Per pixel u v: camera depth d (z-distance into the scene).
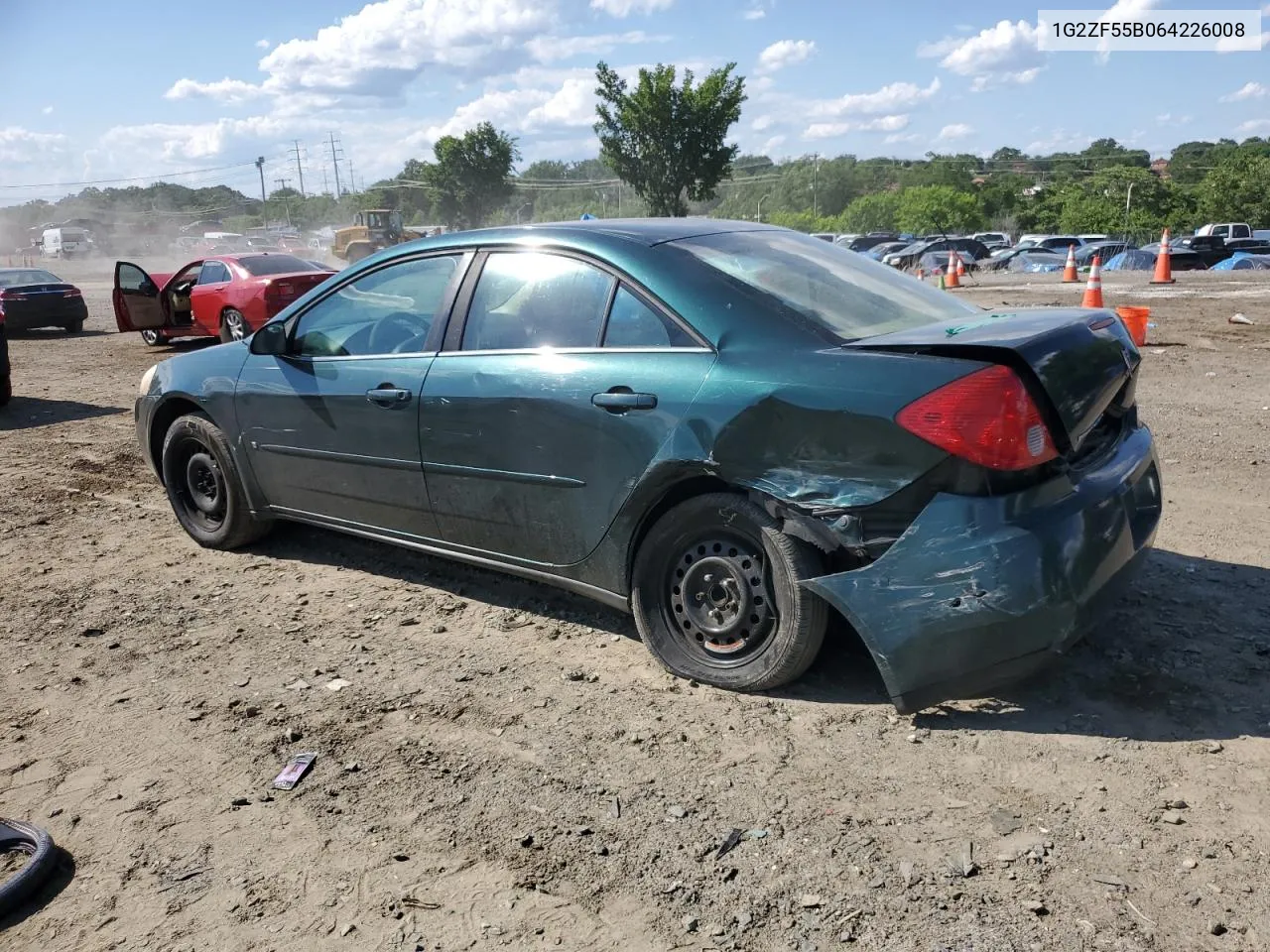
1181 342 11.69
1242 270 28.45
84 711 3.55
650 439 3.37
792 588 3.19
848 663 3.57
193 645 4.09
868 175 127.38
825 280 3.65
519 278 3.88
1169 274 21.66
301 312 4.70
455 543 4.16
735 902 2.41
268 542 5.40
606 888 2.49
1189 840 2.54
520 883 2.53
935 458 2.86
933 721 3.18
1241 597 4.00
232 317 15.05
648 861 2.58
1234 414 7.68
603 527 3.59
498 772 3.03
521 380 3.71
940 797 2.77
